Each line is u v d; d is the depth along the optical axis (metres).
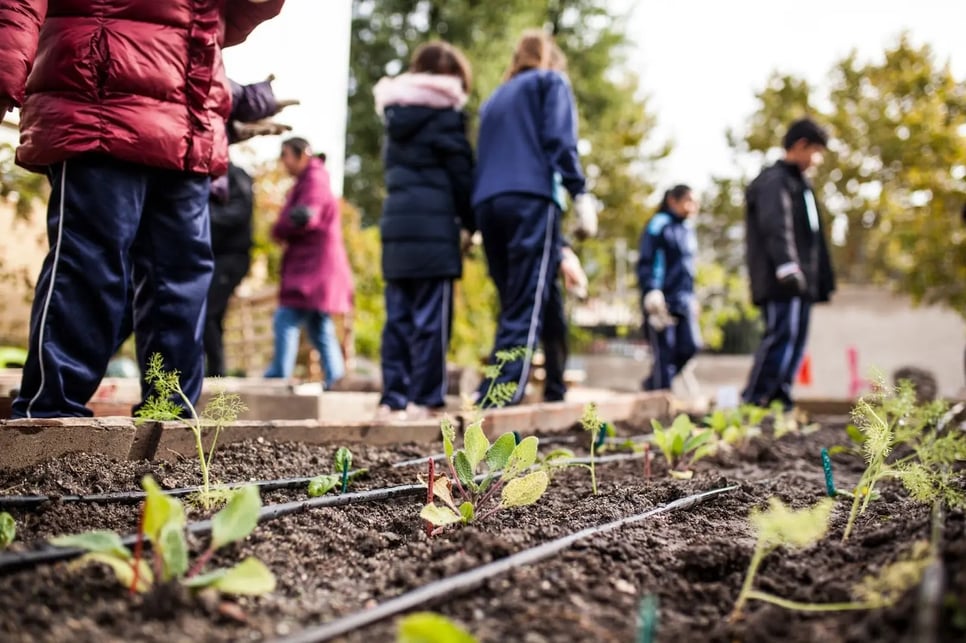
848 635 1.12
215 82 2.53
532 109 4.03
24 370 2.27
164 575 1.27
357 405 4.63
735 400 5.14
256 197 8.09
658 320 6.70
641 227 18.16
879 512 2.04
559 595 1.35
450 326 4.12
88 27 2.26
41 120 2.25
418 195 3.96
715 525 2.00
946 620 1.04
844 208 18.03
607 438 3.52
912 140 13.42
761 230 5.02
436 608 1.27
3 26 1.96
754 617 1.27
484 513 1.96
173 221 2.49
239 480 2.12
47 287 2.27
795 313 5.12
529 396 5.45
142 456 2.21
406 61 17.70
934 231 12.21
